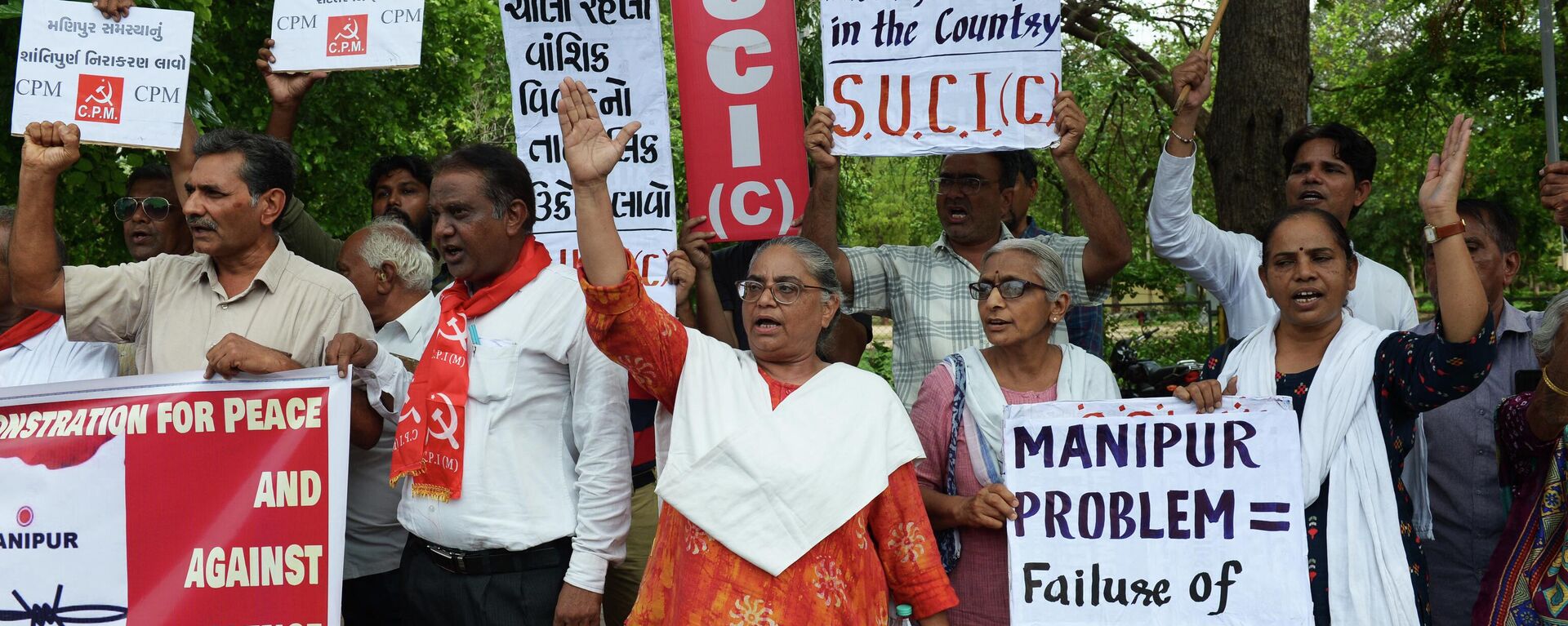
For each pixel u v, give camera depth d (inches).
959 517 137.9
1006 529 136.2
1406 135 679.7
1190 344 644.7
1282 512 130.2
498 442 139.7
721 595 116.9
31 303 146.9
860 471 119.7
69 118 154.5
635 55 175.0
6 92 269.4
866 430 122.0
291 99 179.5
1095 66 495.2
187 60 158.4
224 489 142.7
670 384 124.3
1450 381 122.7
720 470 118.0
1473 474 162.2
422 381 140.5
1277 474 130.8
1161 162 169.9
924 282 180.2
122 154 300.8
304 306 150.3
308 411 142.9
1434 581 165.0
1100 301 176.7
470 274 143.0
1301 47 330.3
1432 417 165.0
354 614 171.5
